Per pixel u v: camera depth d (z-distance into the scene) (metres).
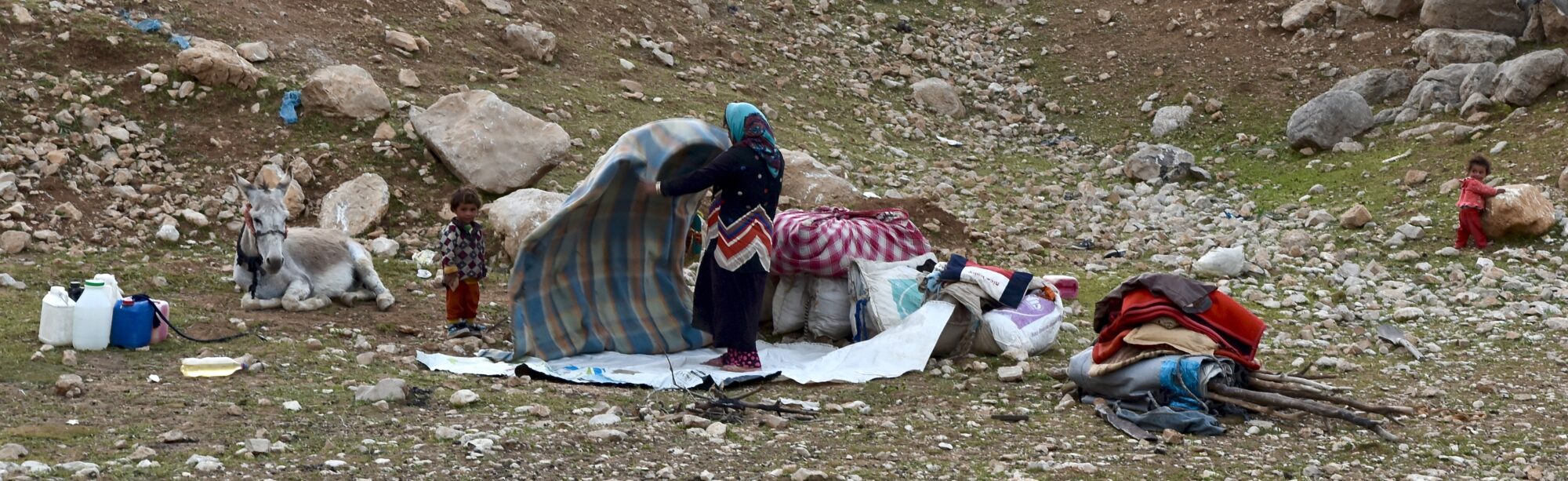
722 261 9.53
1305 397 8.66
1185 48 25.97
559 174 16.42
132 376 8.60
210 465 6.32
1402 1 25.11
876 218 11.84
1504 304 12.96
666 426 7.71
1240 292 13.62
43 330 9.27
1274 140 22.16
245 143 15.83
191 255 13.34
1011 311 10.55
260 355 9.45
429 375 9.10
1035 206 17.89
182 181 14.91
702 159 10.12
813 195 15.88
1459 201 15.68
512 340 10.62
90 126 15.45
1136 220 17.31
